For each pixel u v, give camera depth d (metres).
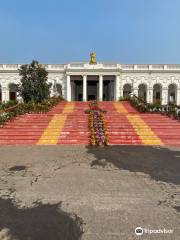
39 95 28.08
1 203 5.15
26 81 28.12
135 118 17.28
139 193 5.69
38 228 4.15
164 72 51.19
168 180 6.66
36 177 6.93
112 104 26.92
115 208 4.88
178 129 14.91
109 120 16.64
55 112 21.73
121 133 13.94
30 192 5.76
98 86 55.22
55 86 47.34
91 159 9.18
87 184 6.32
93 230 4.06
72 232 4.02
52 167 8.02
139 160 9.02
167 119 17.11
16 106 18.33
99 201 5.22
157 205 5.02
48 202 5.18
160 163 8.55
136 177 6.93
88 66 49.25
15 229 4.13
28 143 12.91
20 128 15.04
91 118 16.23
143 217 4.50
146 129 14.83
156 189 5.96
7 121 16.19
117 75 49.47
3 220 4.43
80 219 4.43
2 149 11.24
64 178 6.83
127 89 52.66
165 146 12.09
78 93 58.94
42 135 13.85
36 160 8.99
